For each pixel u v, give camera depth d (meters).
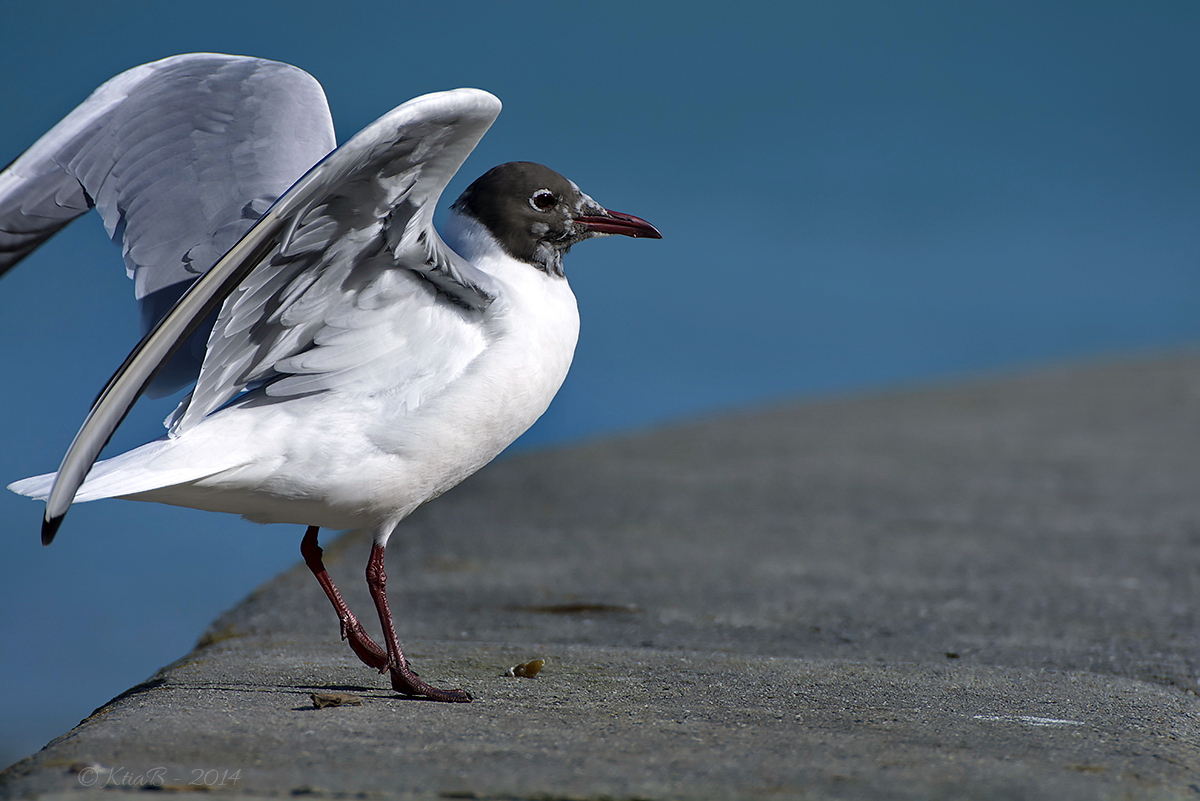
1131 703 8.16
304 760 6.30
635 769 6.27
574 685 8.35
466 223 9.30
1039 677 8.81
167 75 9.12
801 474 18.41
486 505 16.28
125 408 6.88
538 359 8.48
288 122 9.08
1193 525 15.13
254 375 8.04
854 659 9.55
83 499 7.14
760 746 6.77
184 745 6.52
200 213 8.70
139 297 8.61
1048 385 27.05
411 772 6.13
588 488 17.34
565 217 9.23
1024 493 17.16
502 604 11.43
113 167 8.84
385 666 8.50
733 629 10.62
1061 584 12.39
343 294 7.95
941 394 26.36
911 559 13.56
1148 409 24.02
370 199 7.48
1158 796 6.09
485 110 7.13
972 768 6.44
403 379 8.12
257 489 7.89
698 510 16.06
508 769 6.21
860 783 6.12
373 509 8.20
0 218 8.60
